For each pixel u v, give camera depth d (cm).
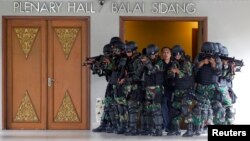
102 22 1383
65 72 1395
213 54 1223
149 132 1258
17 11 1384
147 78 1229
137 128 1271
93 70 1295
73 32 1391
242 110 1388
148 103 1238
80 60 1394
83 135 1269
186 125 1332
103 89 1390
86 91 1393
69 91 1398
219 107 1231
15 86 1398
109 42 1384
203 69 1224
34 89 1399
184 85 1225
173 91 1245
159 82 1230
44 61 1395
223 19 1394
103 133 1312
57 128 1399
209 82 1223
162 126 1258
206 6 1392
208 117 1230
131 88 1246
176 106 1240
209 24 1394
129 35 1703
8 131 1359
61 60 1395
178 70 1224
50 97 1398
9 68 1397
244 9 1393
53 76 1397
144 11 1385
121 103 1261
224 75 1241
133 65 1239
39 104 1400
